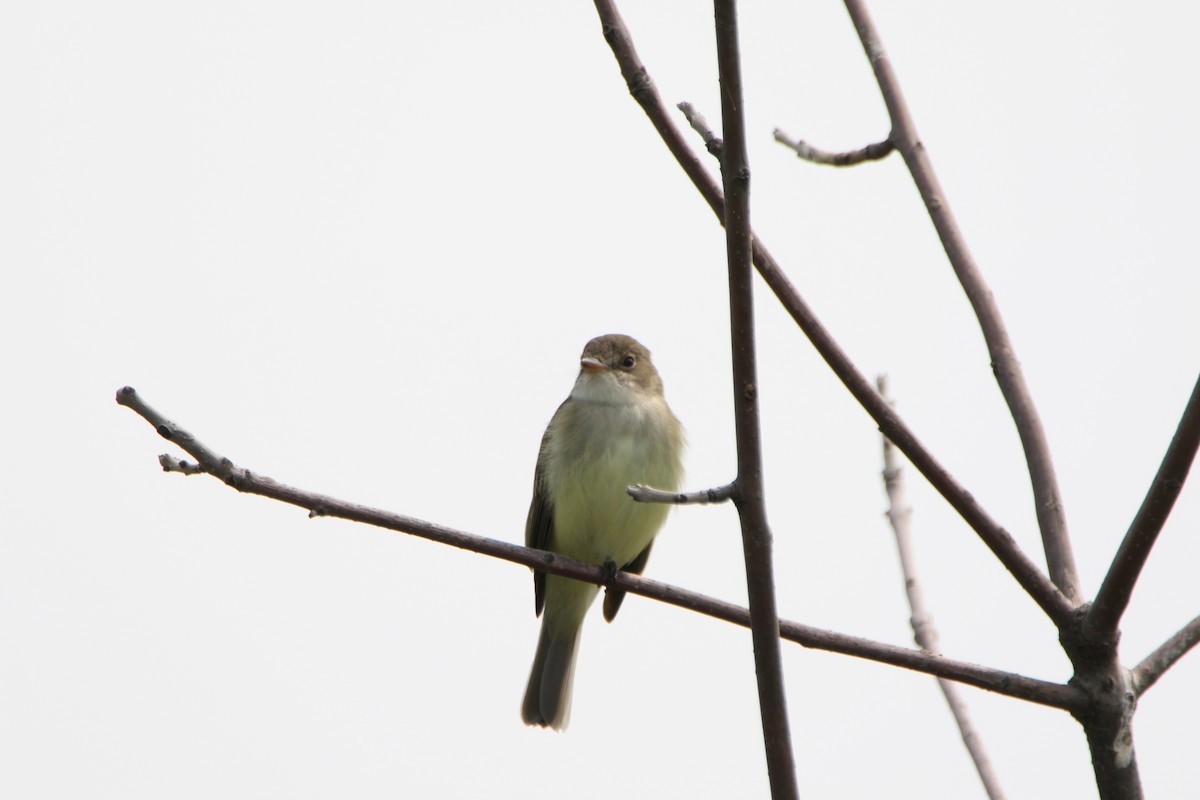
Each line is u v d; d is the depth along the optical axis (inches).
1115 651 244.5
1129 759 242.7
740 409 229.8
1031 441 277.3
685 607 299.4
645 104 263.6
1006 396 284.2
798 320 261.9
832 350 260.4
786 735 225.5
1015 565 252.1
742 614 297.4
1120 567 236.8
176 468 264.7
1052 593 248.8
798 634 260.4
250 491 271.1
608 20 264.8
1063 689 245.9
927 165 306.5
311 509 282.2
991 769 287.6
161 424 262.5
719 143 228.8
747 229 228.2
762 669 228.2
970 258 297.0
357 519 292.5
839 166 316.8
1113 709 242.7
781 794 223.3
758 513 229.9
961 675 252.4
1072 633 245.6
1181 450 225.1
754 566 229.8
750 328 229.1
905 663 257.8
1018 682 249.1
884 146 311.6
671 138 262.8
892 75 316.5
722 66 226.2
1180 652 249.4
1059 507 269.1
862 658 259.1
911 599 308.8
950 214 301.7
